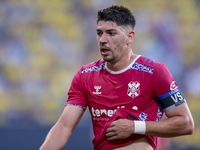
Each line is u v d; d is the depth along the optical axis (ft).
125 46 28.45
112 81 28.71
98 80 29.37
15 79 118.42
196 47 130.82
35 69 121.60
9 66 120.06
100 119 28.78
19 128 77.36
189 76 127.34
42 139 77.61
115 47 27.91
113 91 28.50
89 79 29.81
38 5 128.16
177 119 26.84
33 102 115.65
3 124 107.34
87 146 76.95
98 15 28.58
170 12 134.72
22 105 114.11
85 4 131.64
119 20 27.78
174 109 27.25
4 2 125.70
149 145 28.45
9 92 116.16
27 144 76.84
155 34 131.95
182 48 130.72
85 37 129.59
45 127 81.00
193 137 93.61
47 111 115.03
